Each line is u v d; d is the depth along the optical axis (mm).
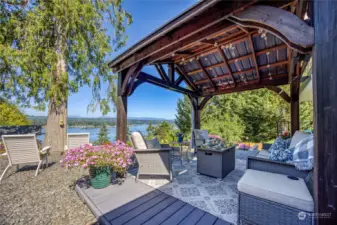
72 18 4883
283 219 1499
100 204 2133
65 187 2809
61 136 5594
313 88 1376
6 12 4891
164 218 1856
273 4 1648
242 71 4969
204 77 5758
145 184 2797
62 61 5387
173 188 2666
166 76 5129
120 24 5977
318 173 1314
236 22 1855
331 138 1263
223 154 3145
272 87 5207
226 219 1850
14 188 2760
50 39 5227
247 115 9242
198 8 1874
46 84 4973
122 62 3588
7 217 1938
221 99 10078
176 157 4699
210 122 9133
